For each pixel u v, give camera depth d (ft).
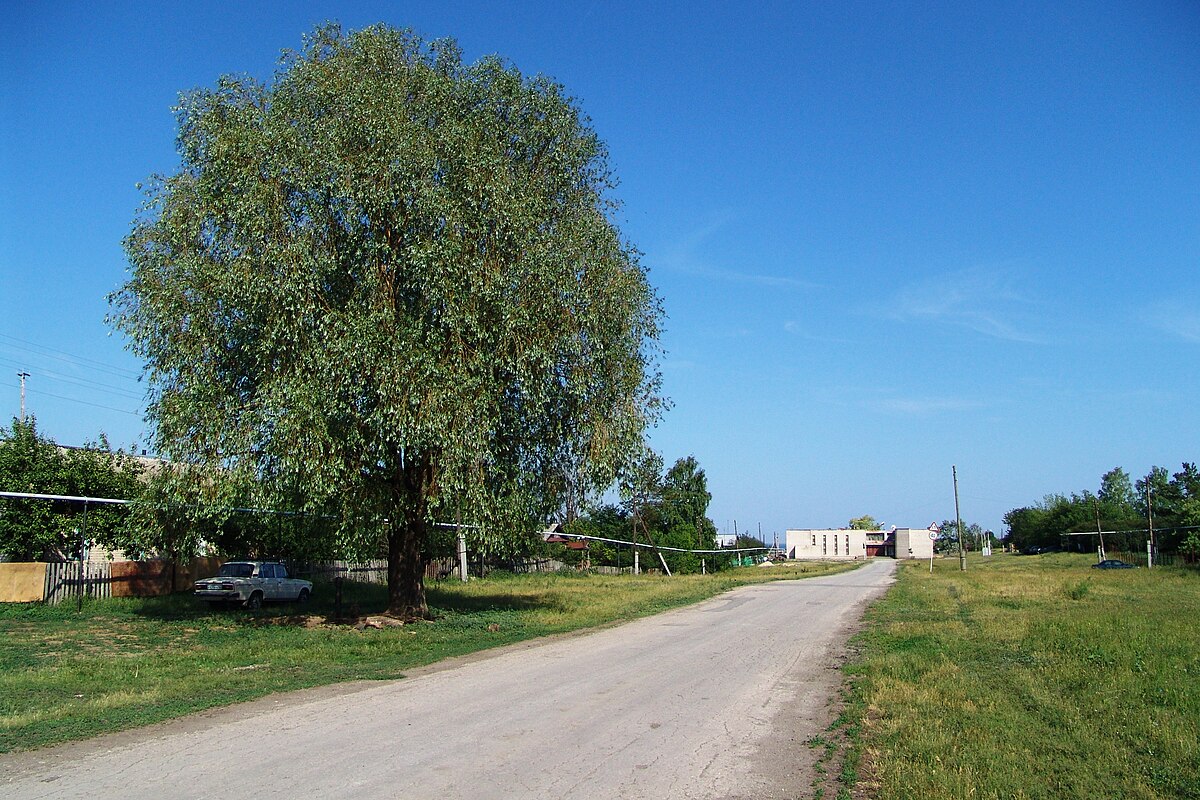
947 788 22.61
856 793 23.36
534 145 76.18
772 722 32.71
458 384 63.57
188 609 82.58
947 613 82.43
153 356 67.10
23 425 95.86
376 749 27.53
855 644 59.31
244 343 64.90
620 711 34.45
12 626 67.26
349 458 64.64
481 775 24.47
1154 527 269.03
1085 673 40.98
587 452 75.05
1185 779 23.95
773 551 449.06
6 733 29.84
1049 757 26.30
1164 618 71.05
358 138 66.03
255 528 99.45
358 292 64.28
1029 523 448.65
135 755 26.76
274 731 30.35
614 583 159.53
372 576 129.59
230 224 65.92
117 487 97.14
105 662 48.49
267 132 64.75
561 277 70.74
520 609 88.69
